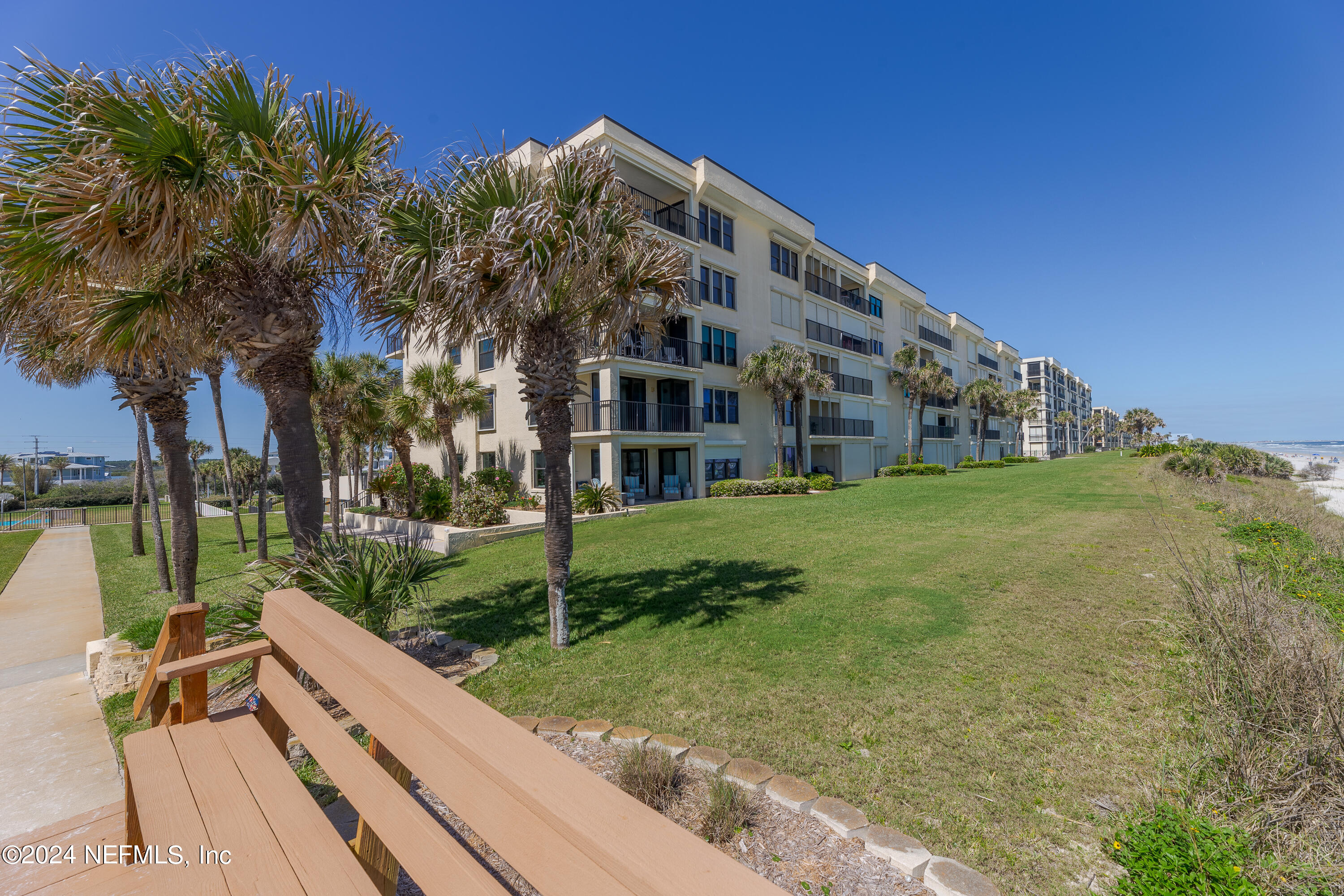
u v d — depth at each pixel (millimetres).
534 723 4090
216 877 1378
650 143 20547
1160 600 6492
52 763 4020
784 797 3117
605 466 18562
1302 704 3256
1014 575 7855
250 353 5340
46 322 5781
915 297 41562
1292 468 28891
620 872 821
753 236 25844
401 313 6145
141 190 4289
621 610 6906
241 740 2125
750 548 10422
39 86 4223
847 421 33312
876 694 4438
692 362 21906
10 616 8586
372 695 1474
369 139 5316
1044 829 2869
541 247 4879
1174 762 3334
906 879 2566
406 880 2363
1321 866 2363
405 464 19688
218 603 5410
